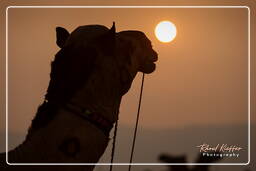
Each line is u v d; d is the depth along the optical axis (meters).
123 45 9.45
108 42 9.17
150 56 9.85
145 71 9.81
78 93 9.04
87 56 9.08
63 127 8.94
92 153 9.07
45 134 8.94
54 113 8.99
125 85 9.40
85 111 9.02
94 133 9.05
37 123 9.05
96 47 9.16
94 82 9.09
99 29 9.40
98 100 9.11
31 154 8.90
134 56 9.57
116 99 9.31
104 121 9.13
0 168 8.80
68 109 8.99
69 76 9.02
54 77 9.09
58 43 9.84
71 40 9.29
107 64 9.18
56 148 8.89
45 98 9.12
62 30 9.83
